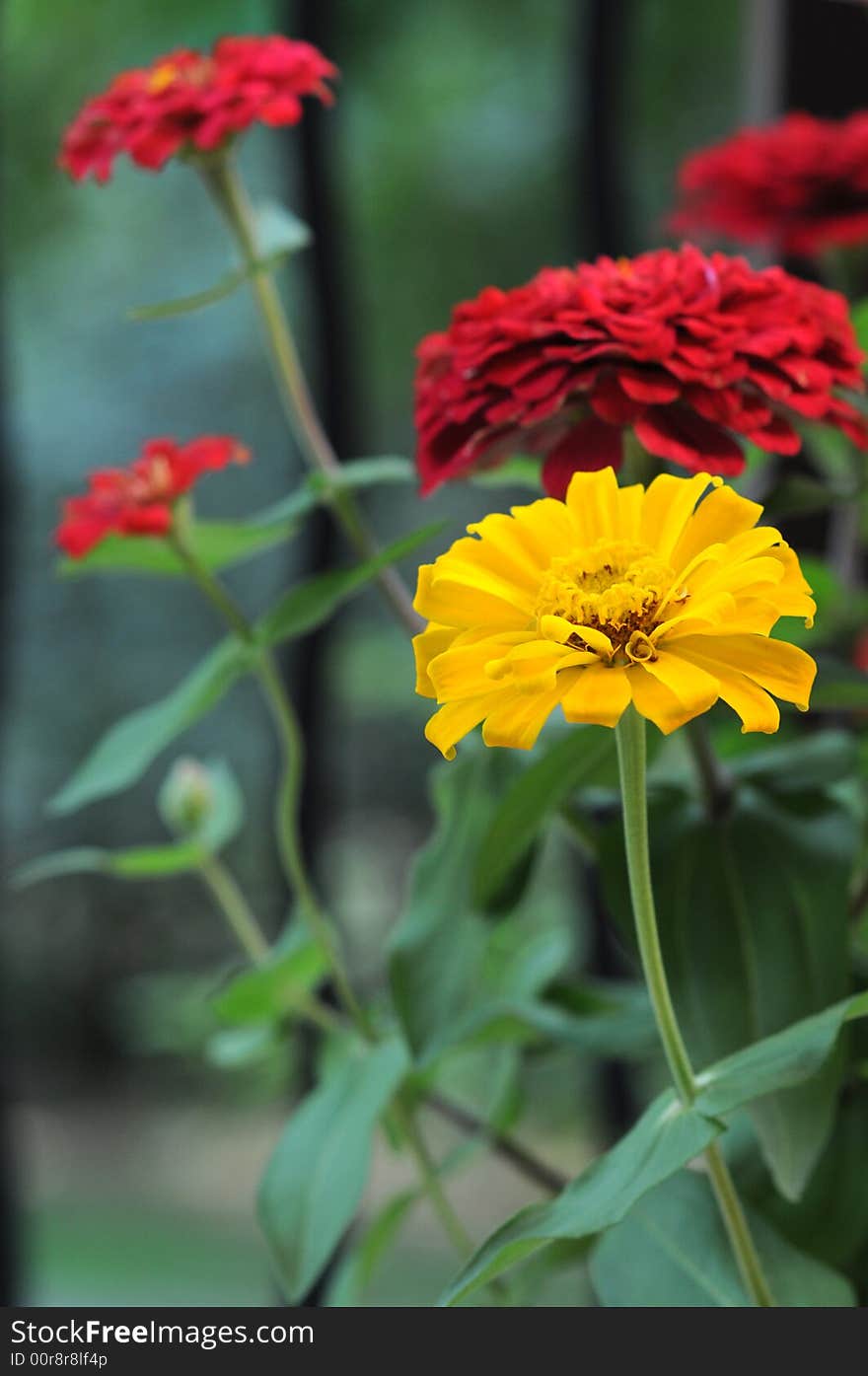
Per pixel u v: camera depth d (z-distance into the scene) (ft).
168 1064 7.89
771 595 1.86
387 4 5.20
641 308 2.11
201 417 7.64
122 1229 5.86
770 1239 2.15
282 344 2.40
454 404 2.14
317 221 2.68
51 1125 7.68
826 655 2.44
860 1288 2.25
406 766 7.79
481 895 2.27
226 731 7.59
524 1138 5.84
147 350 7.63
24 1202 2.91
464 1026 2.25
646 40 5.05
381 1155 4.61
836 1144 2.24
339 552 2.68
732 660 1.86
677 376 2.06
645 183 5.17
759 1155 2.24
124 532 2.35
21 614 7.54
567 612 1.86
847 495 2.26
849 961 2.17
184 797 2.59
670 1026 1.94
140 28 4.85
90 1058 8.06
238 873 7.66
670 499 1.91
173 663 7.77
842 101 2.75
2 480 2.95
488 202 6.07
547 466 2.11
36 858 7.88
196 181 7.26
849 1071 2.25
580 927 3.01
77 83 5.36
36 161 6.09
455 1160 2.47
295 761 2.39
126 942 8.16
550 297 2.12
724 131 5.18
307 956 2.46
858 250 2.68
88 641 7.72
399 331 6.37
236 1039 2.63
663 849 2.22
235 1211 6.27
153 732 2.37
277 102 2.31
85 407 7.62
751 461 2.40
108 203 7.18
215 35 4.62
